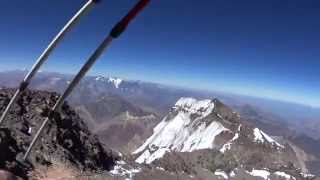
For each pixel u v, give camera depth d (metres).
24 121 140.75
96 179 130.75
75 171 129.00
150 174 180.50
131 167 180.62
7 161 101.94
